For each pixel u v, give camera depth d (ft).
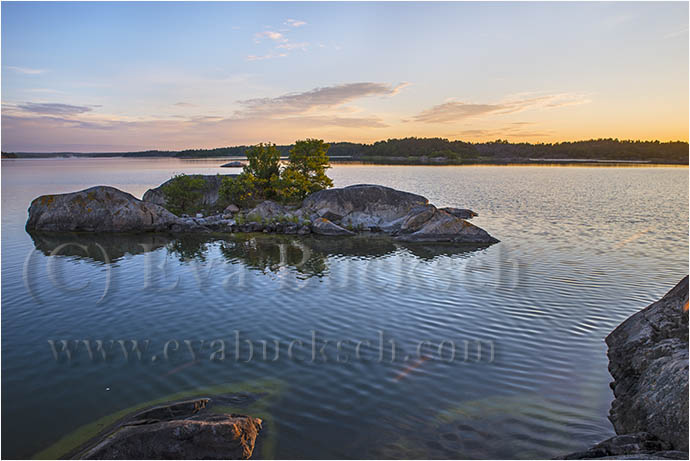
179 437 28.43
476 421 34.19
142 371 42.91
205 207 174.19
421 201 147.33
